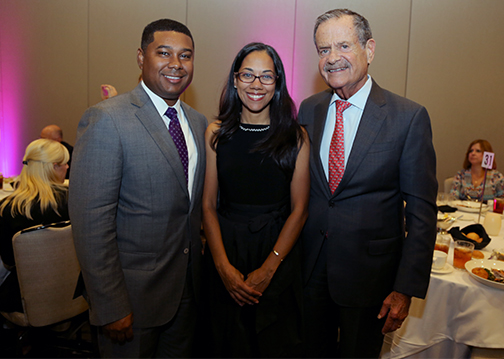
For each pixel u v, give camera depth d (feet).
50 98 16.71
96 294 4.25
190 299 5.29
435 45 13.53
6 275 6.83
